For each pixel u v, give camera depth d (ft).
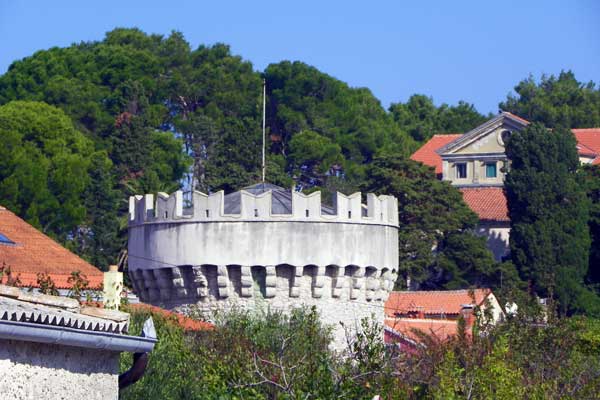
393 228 647.56
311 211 615.57
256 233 611.88
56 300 240.94
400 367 385.70
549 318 481.87
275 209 616.39
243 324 455.63
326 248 615.98
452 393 356.18
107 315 248.32
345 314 620.49
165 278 623.77
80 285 397.39
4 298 228.22
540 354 451.53
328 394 332.19
